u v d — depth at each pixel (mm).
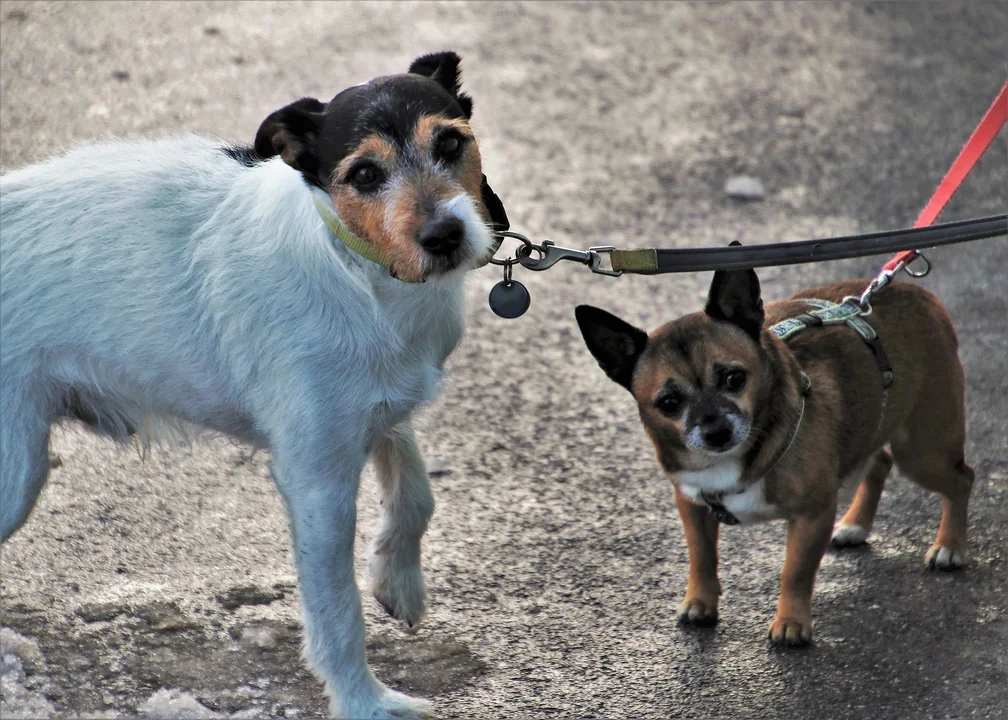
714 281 7293
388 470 7336
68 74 15344
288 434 6434
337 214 6039
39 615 7672
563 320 11703
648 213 13664
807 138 15648
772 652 7535
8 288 6391
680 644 7648
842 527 8625
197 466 9344
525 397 10508
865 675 7289
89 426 7078
